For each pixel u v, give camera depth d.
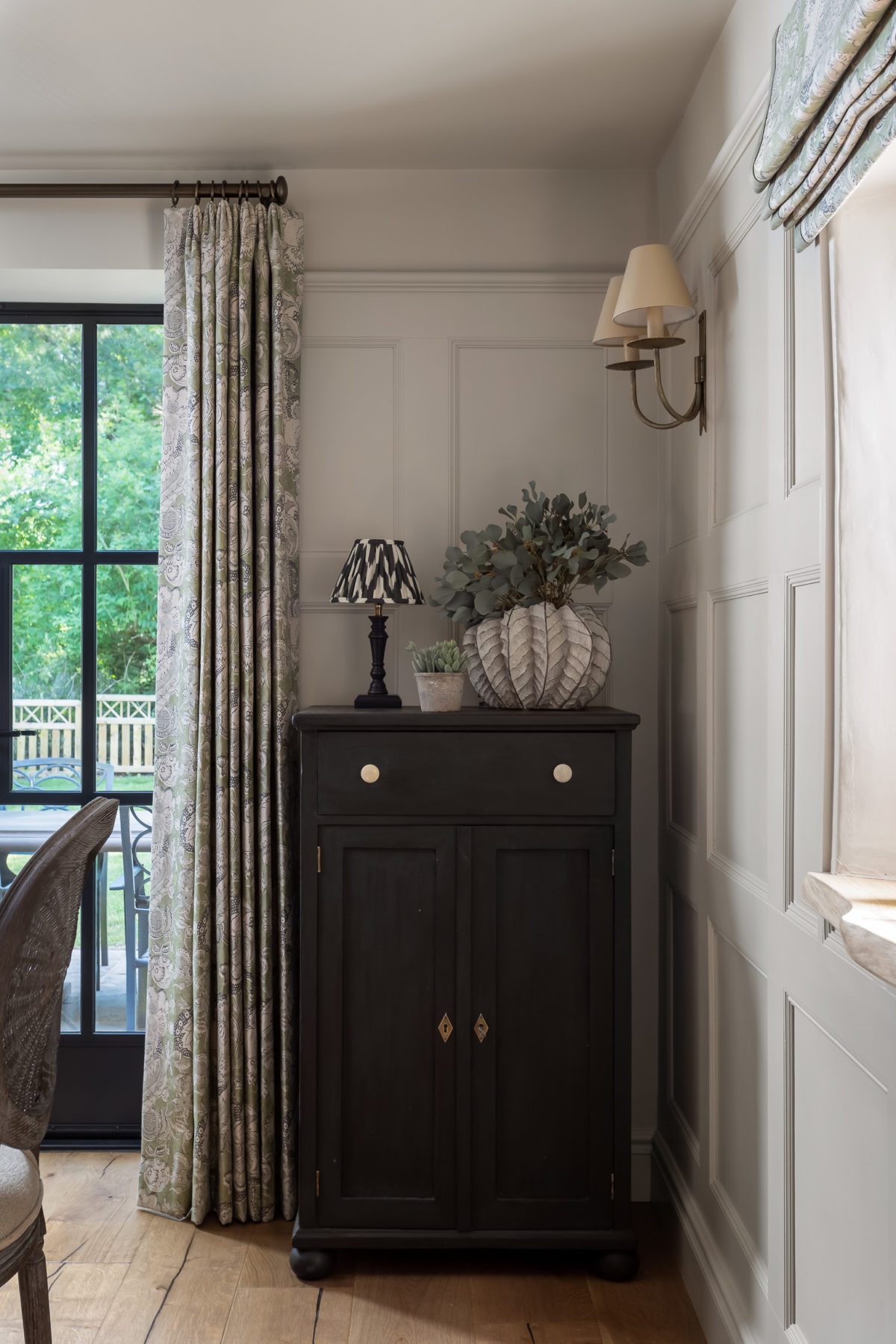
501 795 2.07
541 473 2.54
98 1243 2.21
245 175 2.53
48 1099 1.49
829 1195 1.41
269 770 2.37
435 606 2.45
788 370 1.58
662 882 2.50
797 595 1.56
